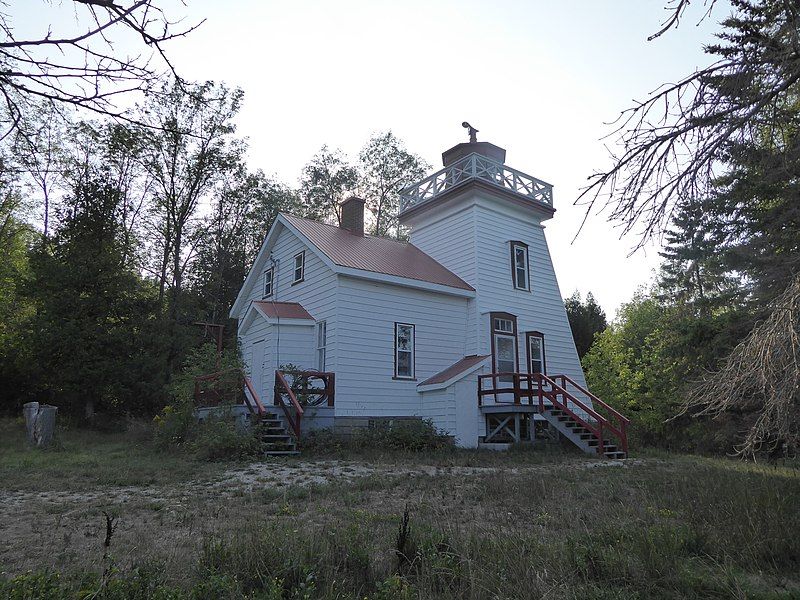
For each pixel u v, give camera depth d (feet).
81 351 77.77
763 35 16.63
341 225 76.89
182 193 107.24
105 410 88.12
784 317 16.87
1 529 22.68
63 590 12.96
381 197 140.56
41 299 81.41
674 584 15.08
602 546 17.83
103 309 82.23
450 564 15.38
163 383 84.99
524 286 74.38
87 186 86.69
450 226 73.97
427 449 53.93
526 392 59.98
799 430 21.20
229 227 121.70
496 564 15.57
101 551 18.75
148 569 14.43
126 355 82.79
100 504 27.48
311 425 54.29
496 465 45.11
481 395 61.93
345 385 57.47
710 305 57.52
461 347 67.46
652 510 24.41
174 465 41.78
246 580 14.52
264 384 59.62
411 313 64.08
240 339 67.87
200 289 116.88
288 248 71.36
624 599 13.80
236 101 101.65
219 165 106.93
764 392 18.38
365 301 60.80
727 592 14.52
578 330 135.54
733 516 21.07
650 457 56.08
